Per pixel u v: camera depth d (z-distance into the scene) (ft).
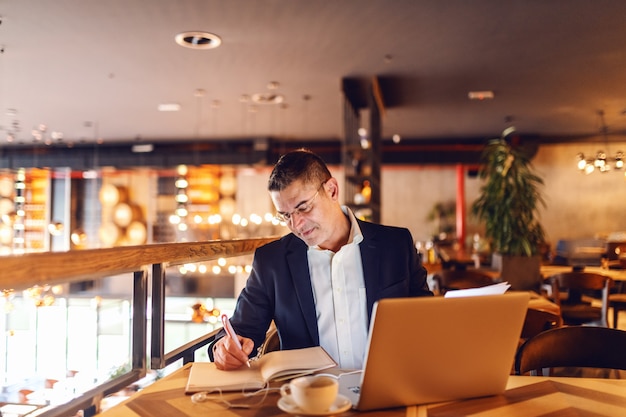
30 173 41.52
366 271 5.22
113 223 41.63
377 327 3.27
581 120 29.07
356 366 5.16
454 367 3.60
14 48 16.99
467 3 13.56
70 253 3.39
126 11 14.01
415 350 3.43
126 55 17.80
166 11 13.99
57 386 17.47
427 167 39.14
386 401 3.52
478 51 17.44
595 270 19.25
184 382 4.14
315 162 4.96
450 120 29.04
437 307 3.35
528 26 15.23
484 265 24.30
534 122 29.66
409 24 15.01
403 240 5.46
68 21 14.70
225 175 40.73
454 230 39.99
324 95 23.30
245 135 34.58
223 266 35.01
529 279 17.94
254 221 29.86
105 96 23.62
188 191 40.16
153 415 3.43
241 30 15.44
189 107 25.98
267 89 22.30
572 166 37.91
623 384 4.19
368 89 21.06
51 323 29.55
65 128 31.91
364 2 13.46
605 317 15.19
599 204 37.50
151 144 37.52
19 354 25.43
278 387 3.94
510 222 18.26
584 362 5.21
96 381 17.16
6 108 26.14
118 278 39.91
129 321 4.60
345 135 20.59
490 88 22.20
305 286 5.23
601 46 16.98
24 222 42.45
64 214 42.88
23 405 16.25
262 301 5.41
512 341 3.68
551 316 8.06
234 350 4.31
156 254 4.56
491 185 18.78
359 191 24.47
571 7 13.88
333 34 15.79
